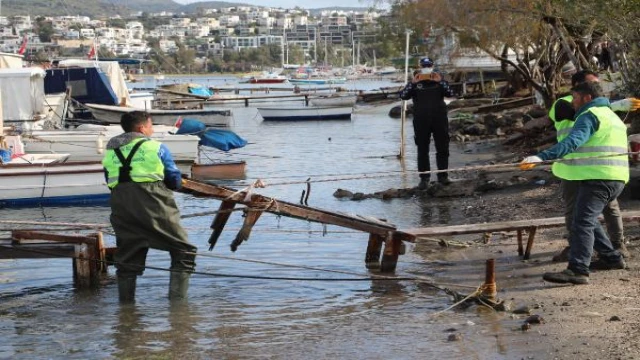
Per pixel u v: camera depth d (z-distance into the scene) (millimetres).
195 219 16234
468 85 60250
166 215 9070
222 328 8438
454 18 28781
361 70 138000
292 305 9367
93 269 10461
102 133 27078
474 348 7422
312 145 34688
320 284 10336
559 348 7227
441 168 18953
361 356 7391
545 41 30156
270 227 14953
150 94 52219
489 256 11391
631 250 10562
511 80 47125
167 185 9133
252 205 10328
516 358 7074
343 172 24422
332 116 51469
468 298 8984
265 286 10305
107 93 38375
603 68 27328
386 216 15633
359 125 47156
